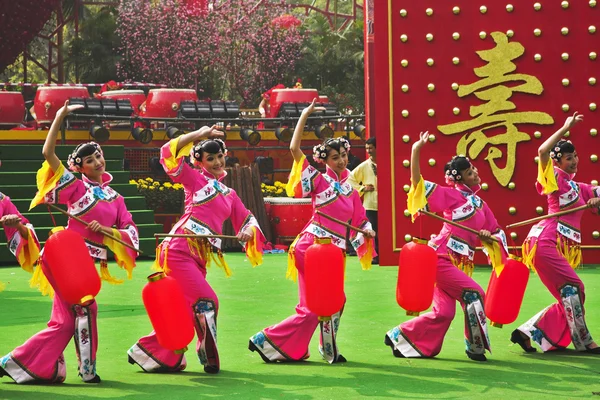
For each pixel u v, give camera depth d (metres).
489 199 20.97
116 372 11.78
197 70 47.97
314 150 12.76
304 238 12.52
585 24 20.50
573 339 13.02
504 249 12.59
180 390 10.66
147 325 15.30
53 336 11.05
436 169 20.88
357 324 15.48
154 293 10.79
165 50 46.59
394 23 20.86
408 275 11.98
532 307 17.08
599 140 20.33
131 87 46.62
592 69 20.47
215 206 11.96
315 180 12.45
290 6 55.44
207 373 11.66
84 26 48.97
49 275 11.03
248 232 12.22
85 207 11.21
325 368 11.96
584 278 21.33
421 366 12.05
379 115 20.78
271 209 30.52
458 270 12.55
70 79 55.69
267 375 11.52
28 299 18.58
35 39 56.81
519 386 10.80
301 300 12.48
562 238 13.29
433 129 20.83
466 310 12.44
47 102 32.59
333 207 12.50
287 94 36.06
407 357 12.64
